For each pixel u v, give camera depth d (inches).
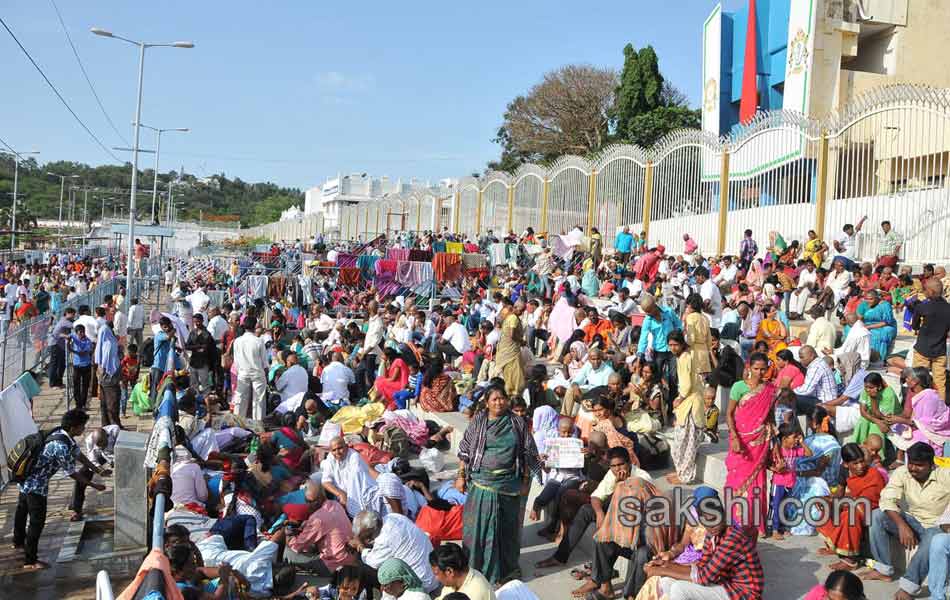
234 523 330.3
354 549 309.0
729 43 1267.2
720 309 577.9
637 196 910.4
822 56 1063.0
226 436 437.4
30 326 685.3
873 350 483.2
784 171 727.7
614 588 294.2
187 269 1482.5
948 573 252.8
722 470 355.6
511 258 957.8
